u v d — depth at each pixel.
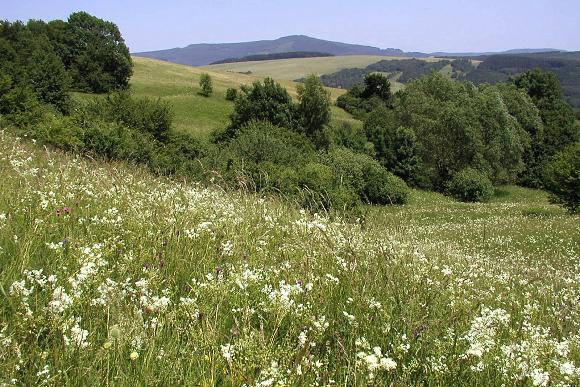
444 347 3.57
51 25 90.19
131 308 3.33
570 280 9.02
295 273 4.81
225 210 7.54
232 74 130.62
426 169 60.44
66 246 4.50
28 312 2.94
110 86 88.94
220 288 3.83
